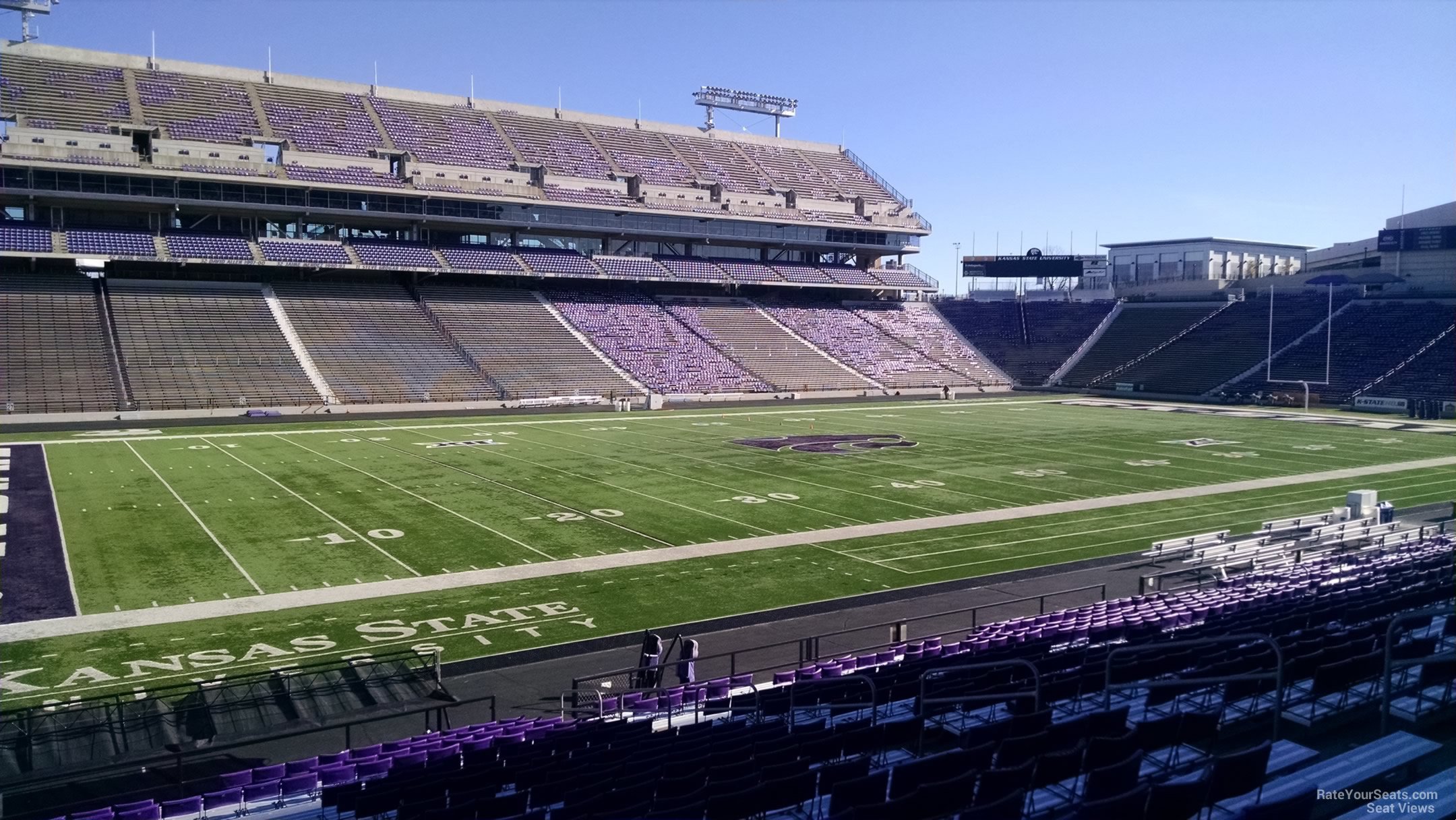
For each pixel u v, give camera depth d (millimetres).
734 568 27156
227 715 17156
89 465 40375
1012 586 25922
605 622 22719
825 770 11086
